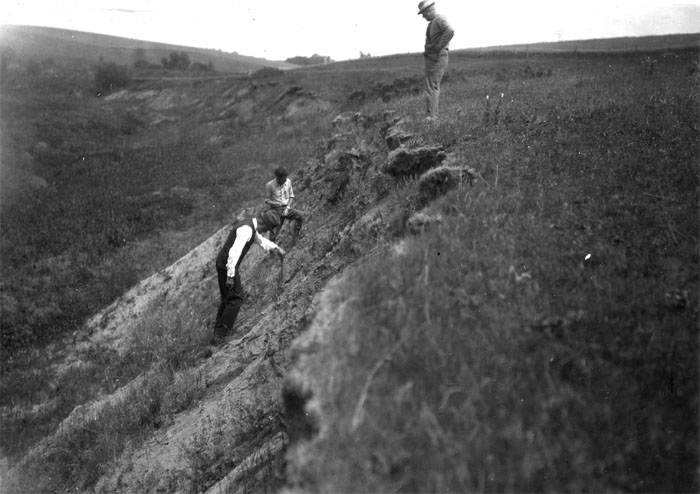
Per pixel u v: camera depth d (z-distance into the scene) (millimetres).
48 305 15953
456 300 3994
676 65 16625
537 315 3910
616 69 19031
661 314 4047
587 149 6902
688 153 6336
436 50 9906
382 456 2959
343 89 42969
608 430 3318
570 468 3133
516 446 3113
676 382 3699
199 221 21766
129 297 14930
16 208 24781
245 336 8844
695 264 4496
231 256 8844
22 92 67812
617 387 3572
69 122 47188
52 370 12914
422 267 4277
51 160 35281
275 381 6605
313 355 3719
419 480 2957
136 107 63219
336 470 2967
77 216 23281
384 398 3225
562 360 3641
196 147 36438
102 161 34062
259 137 36219
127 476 7246
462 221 5113
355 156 10742
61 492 7957
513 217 5188
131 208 23891
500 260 4426
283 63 121000
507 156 6875
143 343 11750
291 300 8023
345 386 3309
